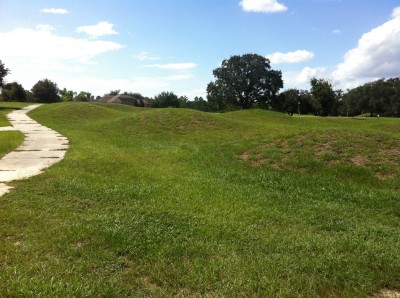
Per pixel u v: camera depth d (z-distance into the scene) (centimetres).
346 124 2791
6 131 1661
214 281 333
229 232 448
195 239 425
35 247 385
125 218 484
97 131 1838
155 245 402
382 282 344
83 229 436
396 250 415
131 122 2047
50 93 7125
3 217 470
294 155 931
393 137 991
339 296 320
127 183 682
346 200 645
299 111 7050
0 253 369
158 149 1180
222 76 7144
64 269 341
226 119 2194
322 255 392
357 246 421
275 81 7138
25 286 304
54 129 1867
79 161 884
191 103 8438
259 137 1194
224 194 629
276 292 319
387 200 634
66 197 575
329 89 5853
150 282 333
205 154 1030
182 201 576
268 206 580
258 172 838
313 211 564
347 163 846
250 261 374
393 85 7475
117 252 385
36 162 886
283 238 439
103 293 304
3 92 6475
